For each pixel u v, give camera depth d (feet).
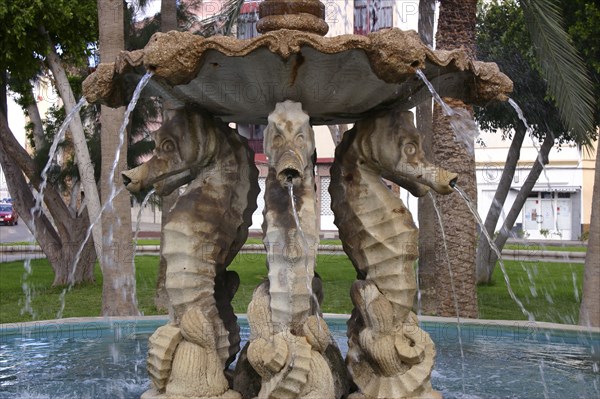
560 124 41.19
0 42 37.09
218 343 12.69
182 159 13.02
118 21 29.07
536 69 37.24
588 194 85.51
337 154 13.58
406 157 12.84
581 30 34.71
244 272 47.93
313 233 12.00
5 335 21.45
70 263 46.91
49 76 48.65
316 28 12.78
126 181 12.92
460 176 30.48
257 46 10.86
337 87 12.06
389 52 10.93
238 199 13.43
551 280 49.98
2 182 61.21
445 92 13.65
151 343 12.64
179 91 12.40
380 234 12.75
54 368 17.25
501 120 43.57
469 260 30.99
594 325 28.68
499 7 40.88
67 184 52.47
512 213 45.55
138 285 47.09
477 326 22.02
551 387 15.05
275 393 11.54
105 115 29.68
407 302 12.63
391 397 12.23
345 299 38.22
